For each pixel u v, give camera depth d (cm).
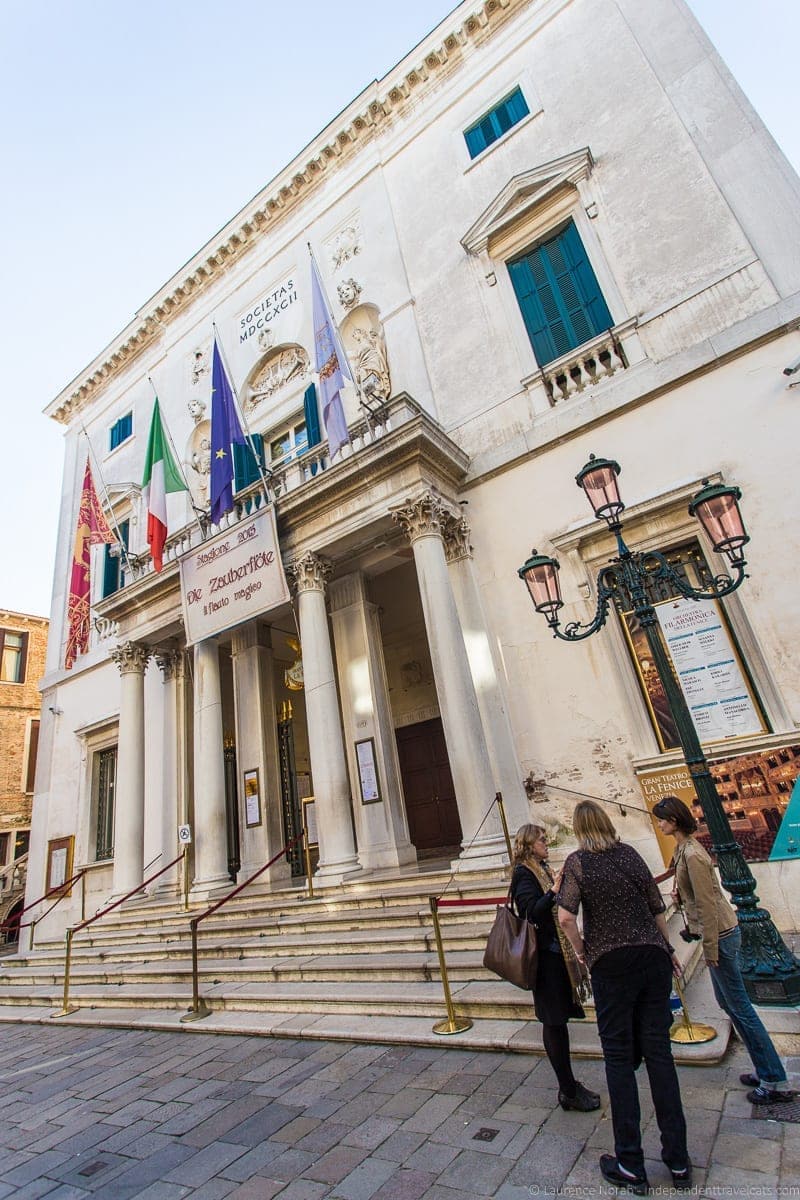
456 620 859
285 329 1463
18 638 2564
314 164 1485
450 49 1311
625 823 780
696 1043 407
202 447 1559
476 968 571
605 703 828
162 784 1280
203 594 1078
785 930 652
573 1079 364
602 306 978
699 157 926
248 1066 515
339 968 642
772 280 823
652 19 1039
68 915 1373
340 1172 335
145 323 1783
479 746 803
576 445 924
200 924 916
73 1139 427
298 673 1169
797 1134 307
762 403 781
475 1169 318
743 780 710
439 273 1197
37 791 1555
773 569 735
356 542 1001
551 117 1120
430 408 1116
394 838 973
